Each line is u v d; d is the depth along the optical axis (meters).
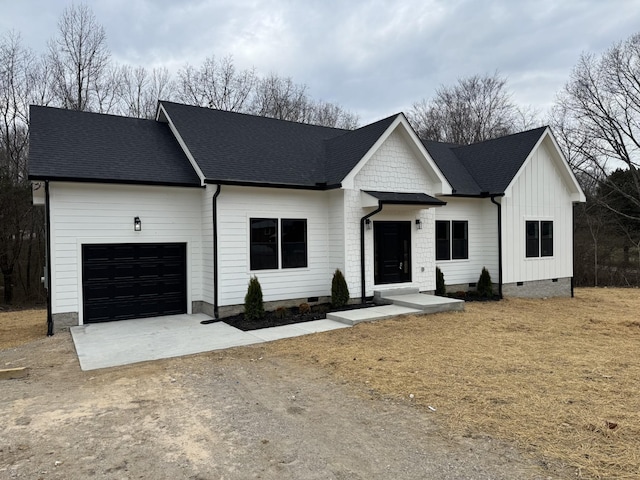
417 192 13.45
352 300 12.26
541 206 16.20
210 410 5.13
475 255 15.73
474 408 4.99
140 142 12.45
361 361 7.12
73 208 10.30
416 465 3.73
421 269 13.56
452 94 37.88
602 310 13.02
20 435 4.46
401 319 10.54
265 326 10.06
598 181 25.86
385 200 11.66
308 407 5.20
